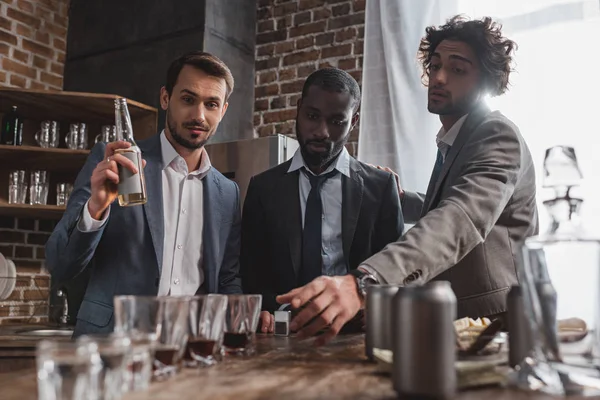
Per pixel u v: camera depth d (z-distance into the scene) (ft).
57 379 1.98
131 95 11.25
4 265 9.82
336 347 3.69
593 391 2.26
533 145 8.82
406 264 3.67
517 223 4.86
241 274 6.08
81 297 8.13
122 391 2.15
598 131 8.46
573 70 8.71
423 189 9.64
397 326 2.19
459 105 5.16
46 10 11.76
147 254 5.36
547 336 2.36
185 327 2.72
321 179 6.03
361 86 10.79
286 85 11.59
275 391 2.25
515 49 7.41
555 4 8.94
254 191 6.19
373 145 10.17
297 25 11.64
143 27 11.33
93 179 4.37
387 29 10.21
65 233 4.83
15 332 6.85
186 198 5.78
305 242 5.89
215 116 5.66
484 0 9.52
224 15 11.18
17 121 10.05
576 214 2.90
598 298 2.32
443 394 2.11
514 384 2.41
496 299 4.65
